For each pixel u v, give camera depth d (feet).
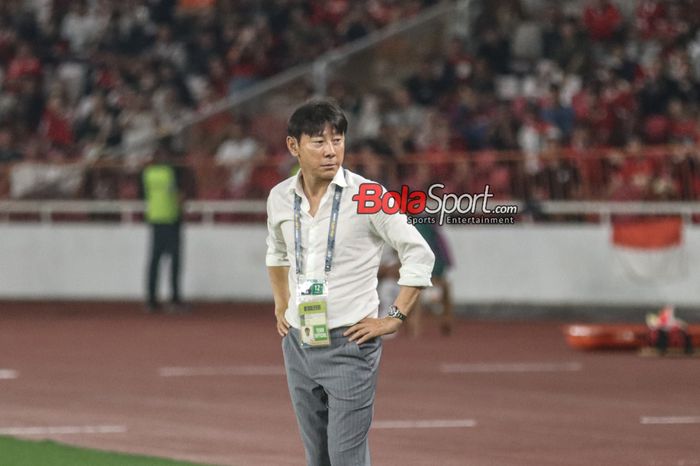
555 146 234.99
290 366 70.79
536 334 201.67
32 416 122.52
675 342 172.76
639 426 116.16
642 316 220.02
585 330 177.68
